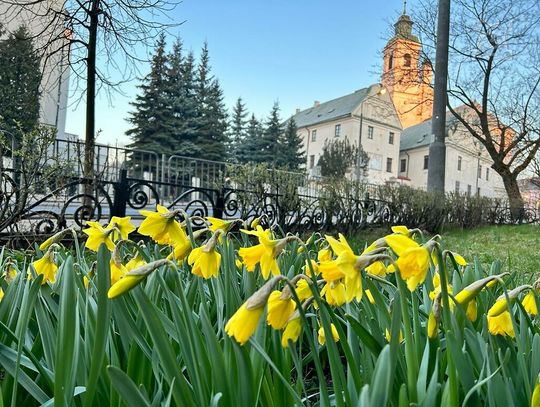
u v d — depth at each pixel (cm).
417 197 884
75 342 100
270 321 88
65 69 837
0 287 142
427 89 1880
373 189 801
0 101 841
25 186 351
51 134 366
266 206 555
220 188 539
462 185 4675
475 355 107
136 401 81
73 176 405
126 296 122
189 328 100
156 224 133
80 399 109
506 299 103
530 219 1780
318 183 700
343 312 145
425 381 96
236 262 182
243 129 4356
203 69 3447
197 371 96
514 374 105
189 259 120
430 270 152
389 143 4722
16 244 356
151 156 1036
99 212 413
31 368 109
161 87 2936
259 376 101
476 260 179
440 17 1211
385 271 138
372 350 106
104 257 97
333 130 4756
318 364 89
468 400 90
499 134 1984
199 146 2934
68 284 98
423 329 134
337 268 91
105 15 703
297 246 208
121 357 124
